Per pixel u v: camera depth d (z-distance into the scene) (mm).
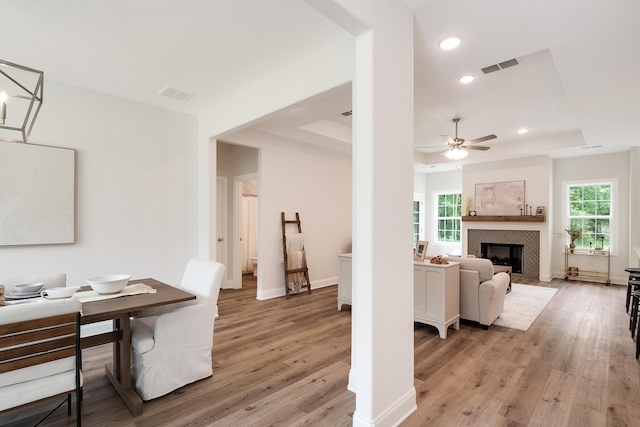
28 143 3258
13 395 1652
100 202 3727
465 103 4488
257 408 2240
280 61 3074
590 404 2303
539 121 5344
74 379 1843
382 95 1946
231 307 4859
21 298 2230
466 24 2232
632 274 4570
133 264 3967
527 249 7203
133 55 2945
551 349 3297
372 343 1865
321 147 6363
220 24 2500
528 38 2391
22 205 3209
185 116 4453
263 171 5383
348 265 4594
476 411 2215
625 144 5793
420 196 9609
